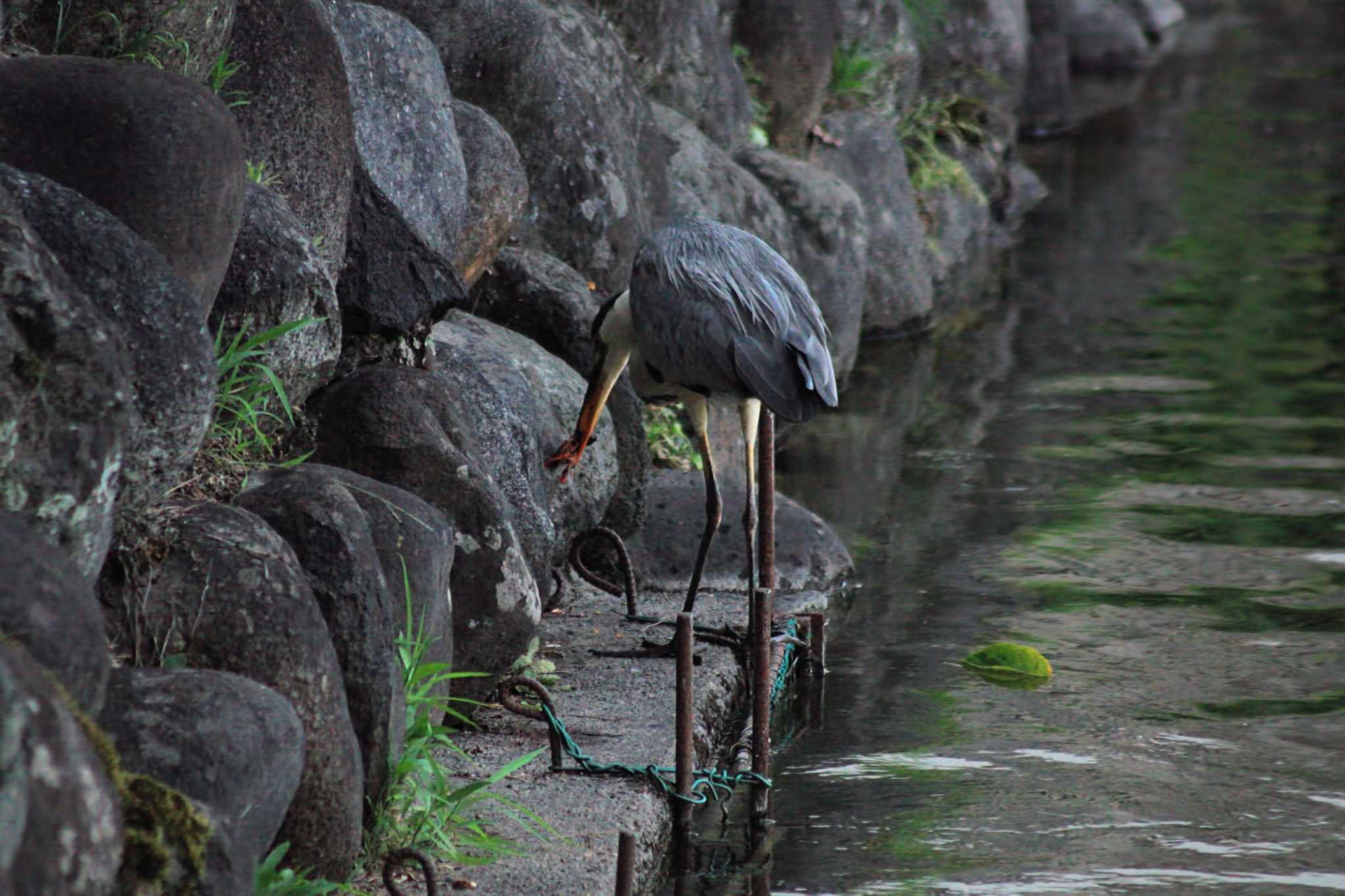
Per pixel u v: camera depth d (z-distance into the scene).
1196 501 15.89
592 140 15.56
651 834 8.40
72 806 4.39
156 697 5.82
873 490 16.33
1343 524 15.16
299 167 9.52
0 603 4.83
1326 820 9.34
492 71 14.91
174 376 6.62
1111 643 12.37
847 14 25.14
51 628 4.96
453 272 10.20
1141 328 22.97
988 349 22.16
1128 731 10.68
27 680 4.38
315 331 8.67
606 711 9.99
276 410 8.69
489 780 7.86
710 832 9.05
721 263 10.46
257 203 8.50
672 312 10.47
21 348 5.55
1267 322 23.17
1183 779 9.92
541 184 15.28
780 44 22.50
